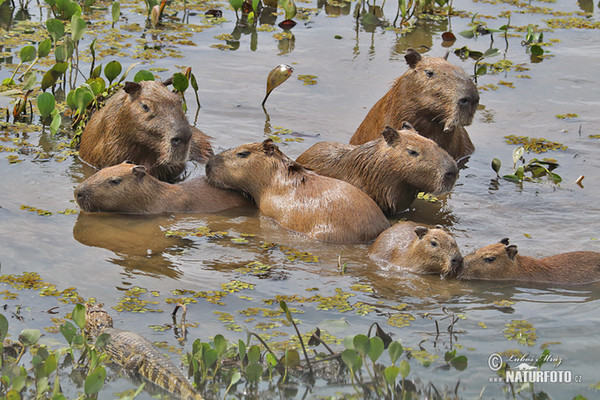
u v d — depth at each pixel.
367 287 10.44
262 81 17.89
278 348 8.83
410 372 8.45
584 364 8.62
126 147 13.45
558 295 10.41
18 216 11.89
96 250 11.08
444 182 12.53
